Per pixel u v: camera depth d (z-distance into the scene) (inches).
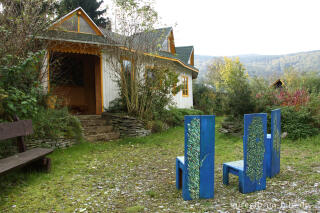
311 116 283.3
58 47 350.0
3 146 194.1
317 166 171.2
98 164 202.7
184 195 123.1
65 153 236.8
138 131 329.4
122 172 179.9
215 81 1567.4
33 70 252.7
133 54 341.4
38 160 174.6
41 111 260.5
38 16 241.0
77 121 285.6
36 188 144.9
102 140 313.4
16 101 203.0
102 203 123.4
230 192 132.3
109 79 406.3
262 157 133.8
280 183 141.6
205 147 124.5
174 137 334.3
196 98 788.0
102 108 396.8
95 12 692.7
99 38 393.7
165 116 408.5
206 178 125.0
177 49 749.9
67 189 144.3
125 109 378.6
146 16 329.4
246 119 126.7
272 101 324.8
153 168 189.8
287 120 291.9
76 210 115.1
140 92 359.6
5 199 127.6
